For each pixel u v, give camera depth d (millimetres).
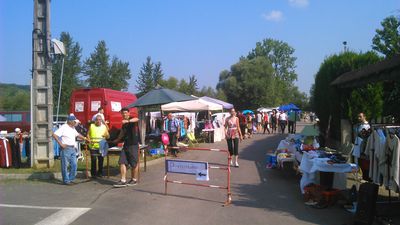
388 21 27594
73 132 11125
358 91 14398
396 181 7207
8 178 11758
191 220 7570
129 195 9625
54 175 11898
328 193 8453
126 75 67312
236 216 7836
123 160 10734
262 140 25766
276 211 8195
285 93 92500
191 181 11367
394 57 9844
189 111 25609
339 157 9398
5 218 7578
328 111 16609
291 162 12070
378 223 7250
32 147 13219
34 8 13367
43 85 13328
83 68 64875
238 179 11750
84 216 7793
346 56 16219
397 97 14188
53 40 13438
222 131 27266
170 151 17312
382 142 7637
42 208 8375
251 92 70812
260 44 95938
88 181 11453
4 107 63406
